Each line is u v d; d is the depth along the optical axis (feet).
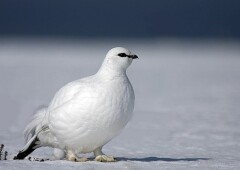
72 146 22.07
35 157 23.00
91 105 21.07
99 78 22.11
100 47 279.49
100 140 21.85
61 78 99.30
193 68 139.23
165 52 233.55
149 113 52.13
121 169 20.11
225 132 38.27
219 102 64.95
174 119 47.24
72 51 226.79
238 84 96.22
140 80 101.86
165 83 96.37
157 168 20.56
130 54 22.52
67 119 21.25
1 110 52.37
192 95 75.00
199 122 45.03
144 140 33.40
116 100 21.45
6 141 30.94
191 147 30.07
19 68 126.72
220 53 224.74
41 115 23.13
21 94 70.79
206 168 20.94
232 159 24.29
